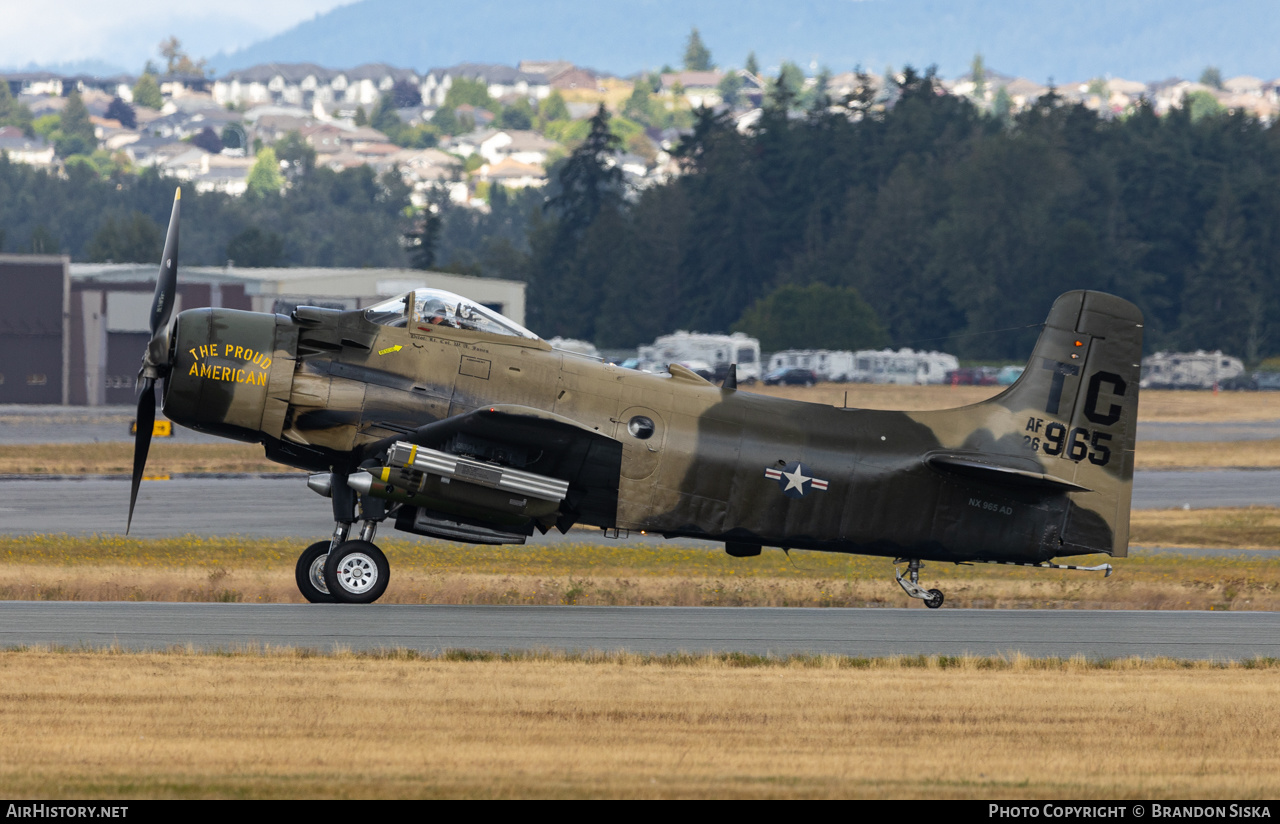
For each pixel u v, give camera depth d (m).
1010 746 39.91
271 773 35.09
